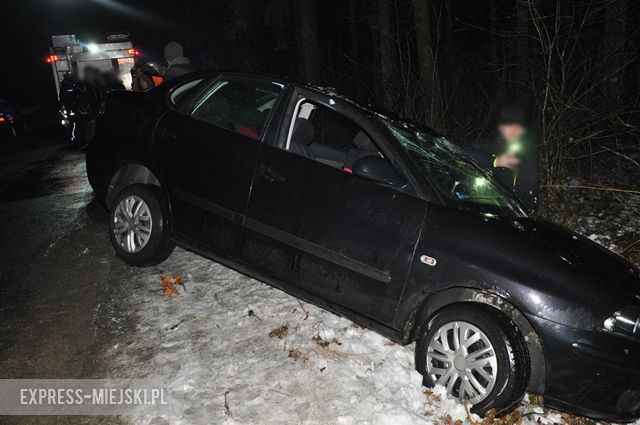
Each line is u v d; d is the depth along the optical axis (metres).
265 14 15.72
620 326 3.39
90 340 4.16
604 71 7.20
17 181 9.63
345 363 3.98
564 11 7.09
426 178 3.96
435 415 3.55
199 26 21.98
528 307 3.45
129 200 5.06
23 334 4.23
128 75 15.77
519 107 5.55
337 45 21.25
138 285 5.00
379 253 3.87
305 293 4.17
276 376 3.80
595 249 4.02
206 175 4.57
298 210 4.15
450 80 9.95
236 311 4.60
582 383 3.36
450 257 3.67
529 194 5.54
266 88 4.65
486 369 3.53
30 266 5.46
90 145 5.45
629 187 8.00
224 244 4.51
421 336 3.79
